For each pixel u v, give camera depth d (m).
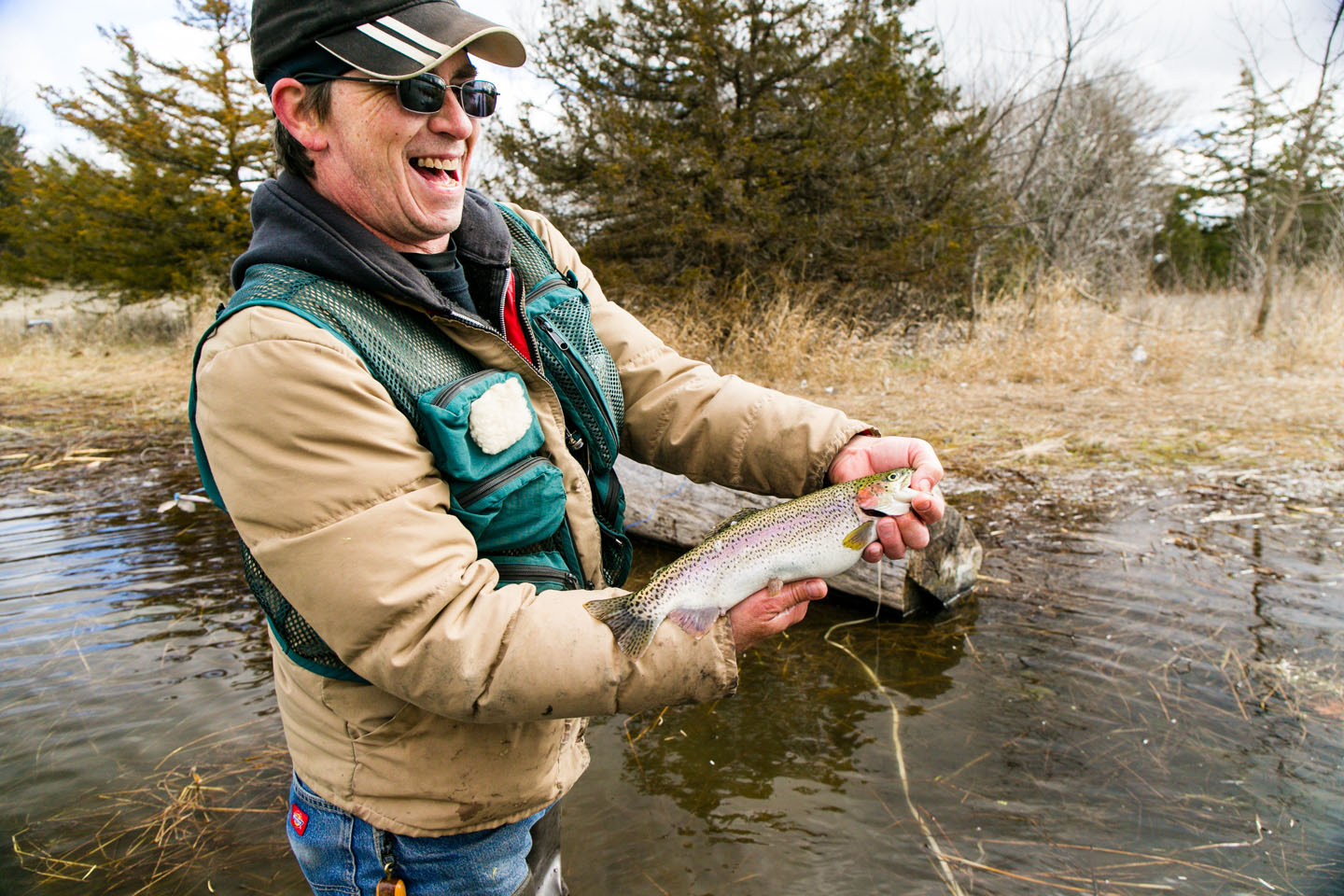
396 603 1.23
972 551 4.54
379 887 1.53
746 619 1.57
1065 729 3.33
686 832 2.90
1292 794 2.89
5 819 3.01
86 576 5.14
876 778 3.12
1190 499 5.80
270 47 1.42
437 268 1.56
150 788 3.17
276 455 1.24
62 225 17.62
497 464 1.45
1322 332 10.81
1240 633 3.95
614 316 2.02
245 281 1.44
